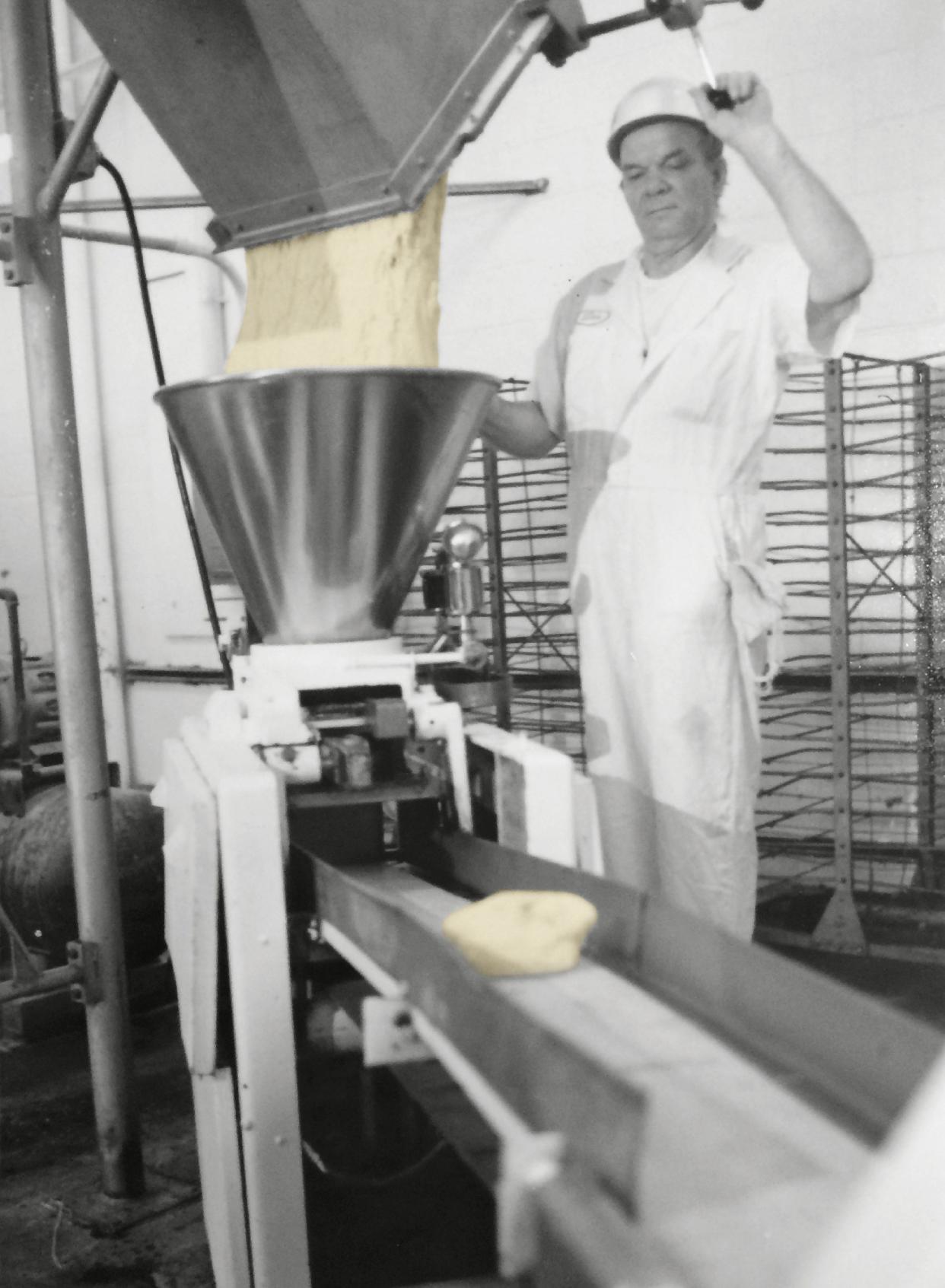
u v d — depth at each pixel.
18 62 1.70
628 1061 0.78
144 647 4.96
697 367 1.92
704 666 1.92
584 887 1.08
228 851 1.22
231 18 1.48
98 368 4.98
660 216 1.93
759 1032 0.79
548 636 3.55
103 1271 1.62
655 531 1.95
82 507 1.81
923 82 2.87
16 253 1.73
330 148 1.55
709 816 1.94
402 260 1.58
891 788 3.07
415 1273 1.41
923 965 2.57
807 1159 0.61
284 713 1.42
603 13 3.36
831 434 2.68
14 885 2.56
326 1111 1.59
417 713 1.46
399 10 1.43
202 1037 1.35
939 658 2.94
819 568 3.16
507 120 3.58
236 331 4.52
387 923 1.00
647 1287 0.49
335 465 1.45
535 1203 0.61
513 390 3.52
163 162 4.62
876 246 2.98
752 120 1.60
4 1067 2.42
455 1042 0.82
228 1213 1.35
